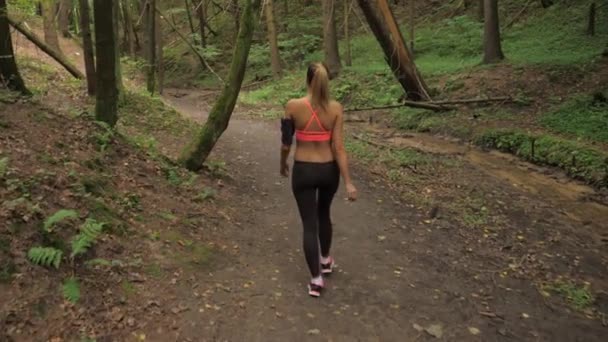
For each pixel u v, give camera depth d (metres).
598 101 13.20
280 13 35.78
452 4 28.59
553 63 16.17
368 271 5.14
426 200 7.89
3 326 3.27
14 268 3.67
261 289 4.50
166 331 3.68
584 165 9.94
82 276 3.92
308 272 4.99
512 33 22.08
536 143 11.45
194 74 31.84
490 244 6.30
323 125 4.29
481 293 4.90
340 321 4.13
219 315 3.99
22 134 5.65
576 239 6.77
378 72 20.67
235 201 6.88
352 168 9.52
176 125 11.46
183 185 6.58
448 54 22.61
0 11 7.15
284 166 4.54
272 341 3.77
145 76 23.84
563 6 22.52
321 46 30.14
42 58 16.36
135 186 5.89
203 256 4.90
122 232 4.70
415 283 4.96
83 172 5.43
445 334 4.09
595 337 4.34
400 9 31.08
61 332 3.40
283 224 6.34
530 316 4.57
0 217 3.95
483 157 11.76
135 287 4.05
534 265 5.75
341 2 32.91
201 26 32.16
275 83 24.91
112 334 3.52
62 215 4.09
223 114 7.48
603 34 18.59
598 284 5.45
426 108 15.58
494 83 16.02
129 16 28.30
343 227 6.45
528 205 8.15
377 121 16.73
